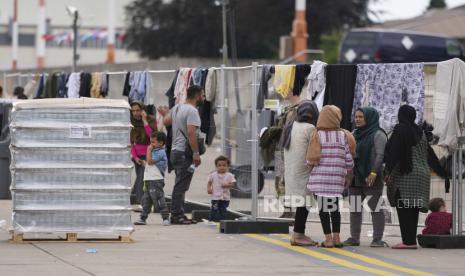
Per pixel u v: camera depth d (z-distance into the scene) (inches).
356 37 4276.6
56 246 1073.5
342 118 1237.1
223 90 1400.1
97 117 1094.4
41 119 1083.9
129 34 5674.2
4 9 7219.5
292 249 1088.2
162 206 1312.7
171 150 1322.6
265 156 1331.2
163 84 1660.9
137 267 948.0
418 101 1197.1
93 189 1093.8
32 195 1085.1
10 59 7175.2
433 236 1113.4
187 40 5472.4
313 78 1243.8
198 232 1227.9
